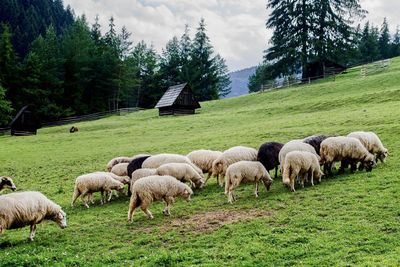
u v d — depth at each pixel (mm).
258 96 67875
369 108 40000
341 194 16969
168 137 43344
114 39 126438
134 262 12594
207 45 119062
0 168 34375
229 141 34156
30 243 15211
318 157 20188
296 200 17062
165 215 17297
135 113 79438
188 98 68375
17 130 64438
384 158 21797
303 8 77000
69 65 102812
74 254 13930
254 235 13773
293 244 12711
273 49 79062
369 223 13531
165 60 128125
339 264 10883
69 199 22375
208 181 23062
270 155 20812
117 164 23781
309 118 40125
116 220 17406
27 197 15125
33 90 90750
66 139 51125
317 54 76688
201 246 13523
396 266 10266
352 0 78750
